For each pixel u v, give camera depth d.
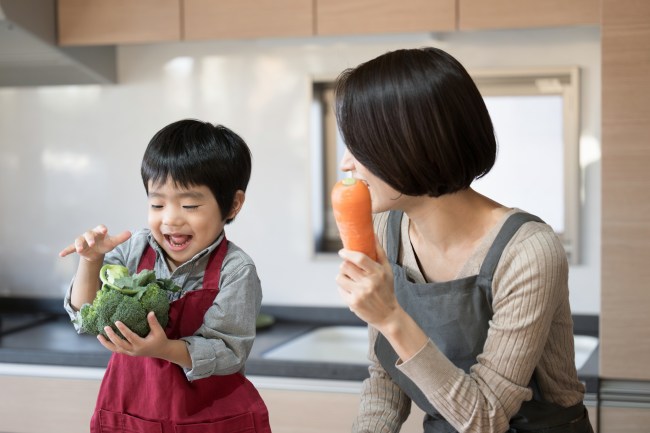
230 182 1.46
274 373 2.41
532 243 1.23
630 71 2.21
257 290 1.47
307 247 2.98
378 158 1.18
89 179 3.11
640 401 2.29
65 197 3.14
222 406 1.44
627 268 2.25
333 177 3.04
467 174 1.20
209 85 3.01
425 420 1.45
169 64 3.03
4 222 3.20
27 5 2.57
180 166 1.39
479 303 1.29
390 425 1.42
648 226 2.23
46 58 2.80
